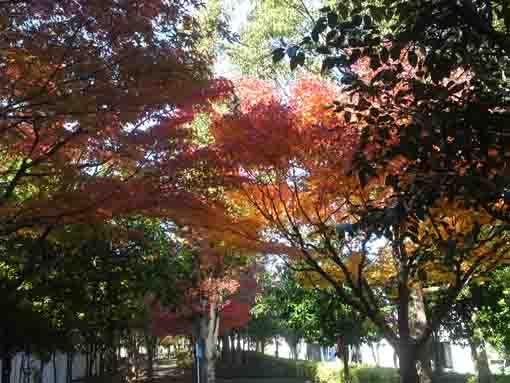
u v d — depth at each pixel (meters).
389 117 5.02
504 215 4.51
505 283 15.40
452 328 18.97
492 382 20.70
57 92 6.89
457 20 4.43
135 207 8.10
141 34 6.97
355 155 5.11
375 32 4.86
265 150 8.59
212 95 8.24
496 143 4.30
